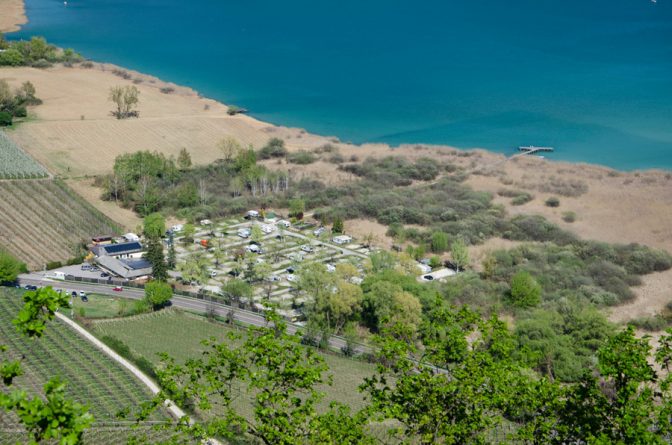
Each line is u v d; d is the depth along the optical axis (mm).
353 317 176250
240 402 117500
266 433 58281
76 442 40000
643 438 55250
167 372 65000
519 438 61969
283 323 65500
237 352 64062
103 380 134375
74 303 181625
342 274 191750
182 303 186125
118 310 178375
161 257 196250
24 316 43188
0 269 184000
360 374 147125
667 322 177375
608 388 105625
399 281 183250
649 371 59281
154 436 110375
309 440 58875
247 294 185125
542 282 194875
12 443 105500
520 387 62594
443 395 61500
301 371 60281
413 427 61719
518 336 154000
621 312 183875
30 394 123562
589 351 153375
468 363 62281
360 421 60688
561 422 62625
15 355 141000
